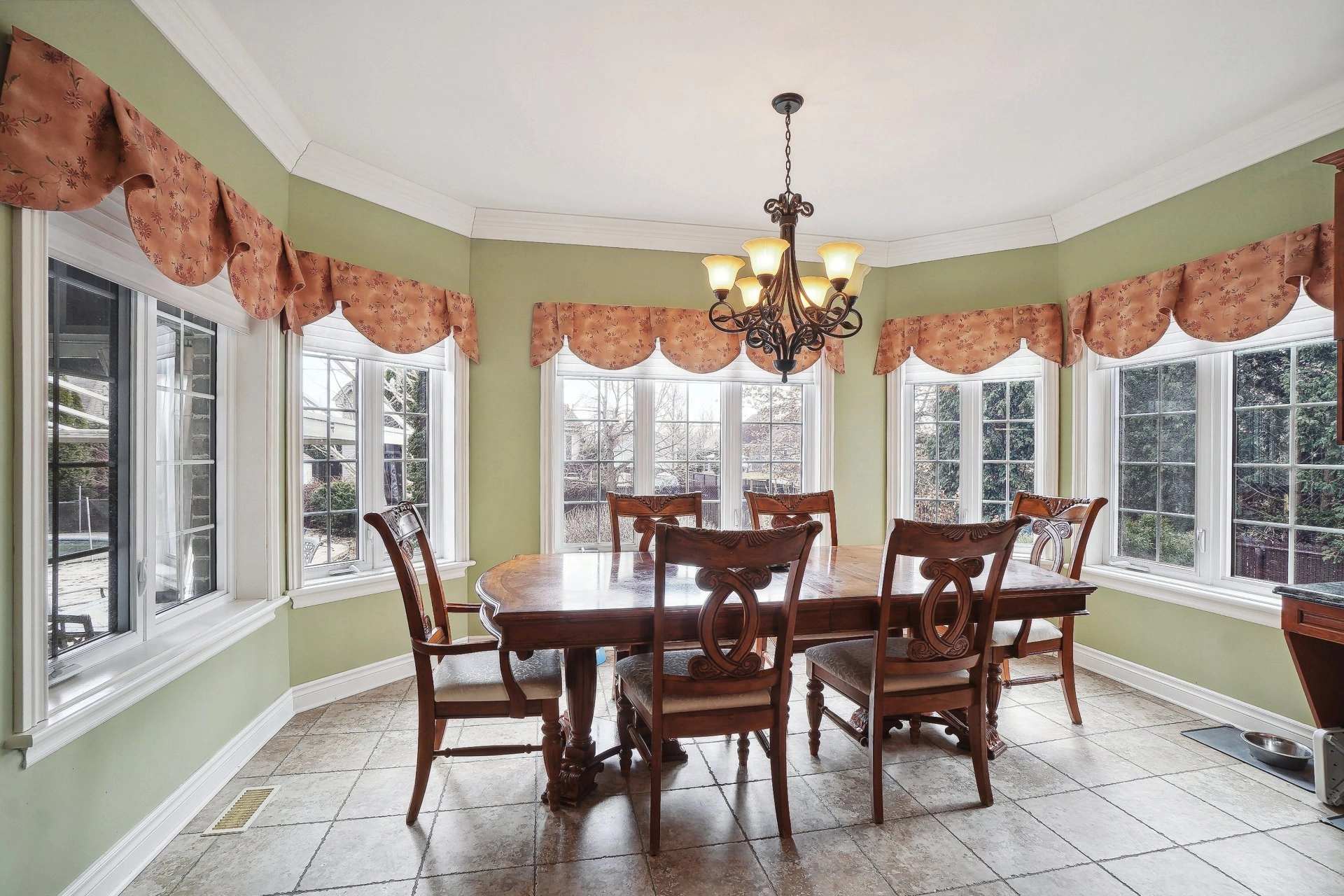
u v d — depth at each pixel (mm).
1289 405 2682
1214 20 2020
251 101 2381
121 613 1913
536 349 3721
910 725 2650
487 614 2098
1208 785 2240
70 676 1664
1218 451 2934
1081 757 2453
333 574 3125
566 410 3924
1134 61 2244
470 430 3660
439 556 3609
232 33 2104
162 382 2139
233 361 2580
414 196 3324
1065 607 2254
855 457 4227
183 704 2018
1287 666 2557
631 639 1908
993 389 4043
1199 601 2871
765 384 4211
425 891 1699
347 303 2955
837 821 2025
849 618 2082
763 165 3086
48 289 1595
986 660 2082
